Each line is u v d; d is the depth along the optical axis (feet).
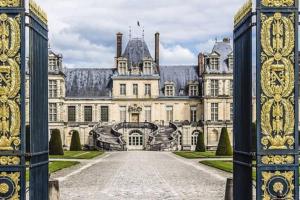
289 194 32.01
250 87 32.68
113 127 255.29
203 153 195.93
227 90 258.98
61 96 258.37
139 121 267.59
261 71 32.19
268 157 32.09
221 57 263.90
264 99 32.19
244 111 34.40
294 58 32.22
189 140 261.65
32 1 32.68
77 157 156.56
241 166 35.68
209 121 257.75
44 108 35.94
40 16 34.65
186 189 65.87
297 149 32.09
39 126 34.19
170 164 121.29
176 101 268.62
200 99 267.18
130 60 273.75
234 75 37.99
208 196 58.34
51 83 257.96
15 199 31.37
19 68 31.42
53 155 171.73
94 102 266.16
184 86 274.98
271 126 32.14
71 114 265.75
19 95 31.40
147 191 63.82
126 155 178.50
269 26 32.30
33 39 32.71
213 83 259.80
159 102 268.00
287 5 32.37
